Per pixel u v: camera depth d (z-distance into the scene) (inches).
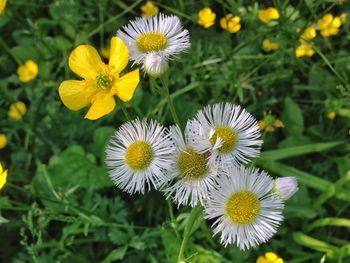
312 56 6.5
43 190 6.0
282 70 6.0
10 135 6.5
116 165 4.0
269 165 5.6
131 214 6.0
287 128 6.0
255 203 3.7
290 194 3.7
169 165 3.9
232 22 6.0
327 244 5.2
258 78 6.0
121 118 6.2
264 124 5.5
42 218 5.3
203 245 5.4
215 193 3.8
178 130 3.9
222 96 6.0
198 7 6.7
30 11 7.2
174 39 4.2
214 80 6.3
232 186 3.7
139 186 3.9
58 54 6.9
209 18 6.2
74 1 6.7
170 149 3.9
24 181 6.3
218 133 3.8
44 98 6.6
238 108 3.9
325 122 6.2
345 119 6.1
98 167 5.8
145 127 4.0
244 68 6.1
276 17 5.9
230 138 3.8
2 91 6.4
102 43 6.6
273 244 5.4
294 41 5.7
